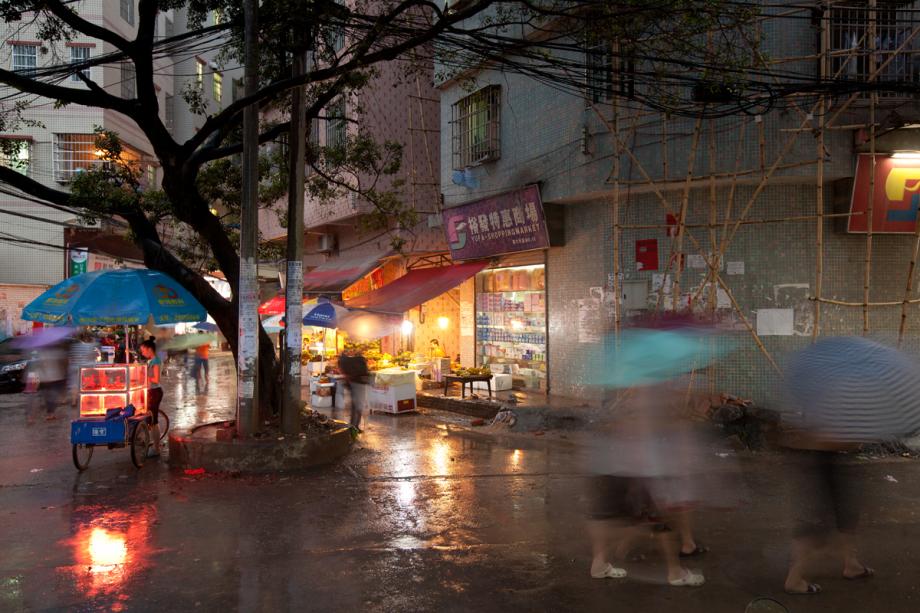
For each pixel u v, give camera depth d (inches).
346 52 373.7
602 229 472.4
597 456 189.3
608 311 464.8
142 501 276.7
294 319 357.1
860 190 394.0
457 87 607.2
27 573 198.5
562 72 468.4
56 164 967.6
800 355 188.2
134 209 386.3
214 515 256.5
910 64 397.1
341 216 756.6
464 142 596.7
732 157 412.5
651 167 433.4
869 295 413.7
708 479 293.0
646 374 183.3
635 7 309.3
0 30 928.3
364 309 555.2
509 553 211.9
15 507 268.2
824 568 195.0
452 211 593.9
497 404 474.9
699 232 435.2
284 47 379.6
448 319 706.8
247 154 346.3
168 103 1256.8
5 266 964.6
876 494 273.4
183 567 202.8
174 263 379.9
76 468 334.6
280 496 283.6
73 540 228.2
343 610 172.6
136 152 1083.9
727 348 422.9
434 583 188.9
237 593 183.3
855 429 170.9
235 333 383.6
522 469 329.1
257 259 353.1
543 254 530.9
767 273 422.3
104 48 975.0
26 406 563.2
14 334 923.4
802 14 398.9
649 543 217.0
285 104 452.4
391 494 285.7
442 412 514.9
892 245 415.5
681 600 175.2
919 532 226.8
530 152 518.3
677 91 391.2
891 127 378.6
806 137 397.7
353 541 225.8
